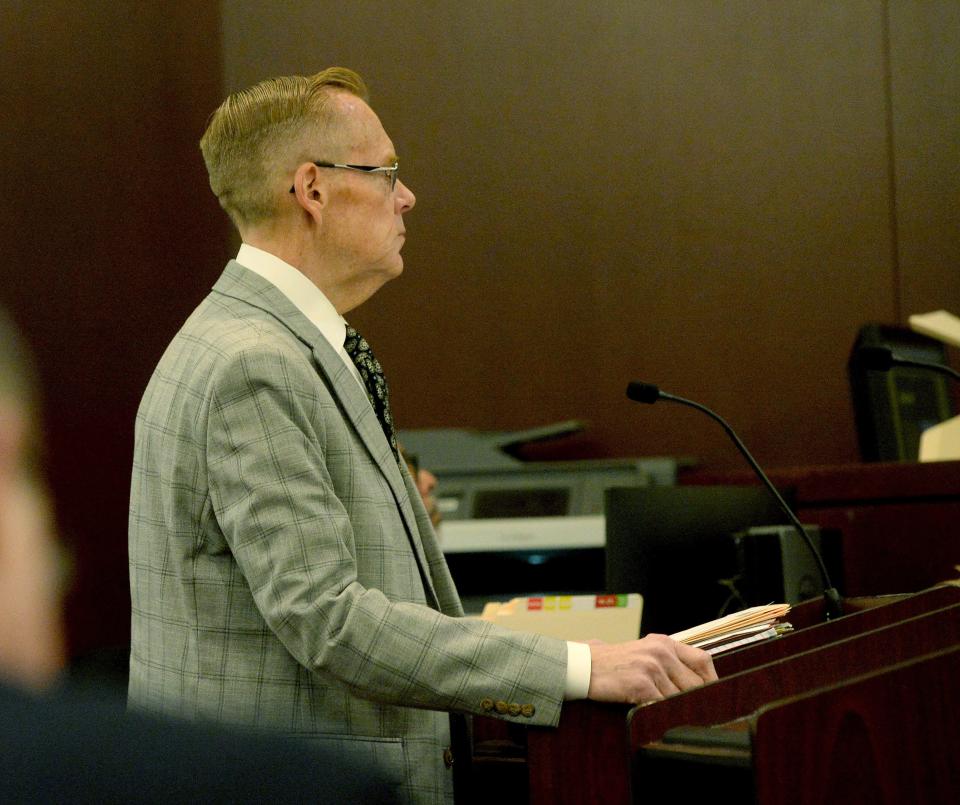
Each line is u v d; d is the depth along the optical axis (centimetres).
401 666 314
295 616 315
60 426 731
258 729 121
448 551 691
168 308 841
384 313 970
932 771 252
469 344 961
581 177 959
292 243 372
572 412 950
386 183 379
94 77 808
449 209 966
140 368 805
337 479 339
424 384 963
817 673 291
